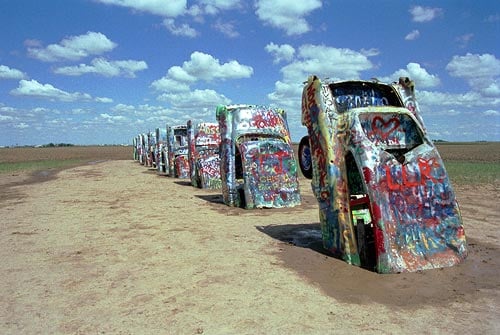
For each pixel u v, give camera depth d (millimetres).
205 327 3979
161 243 7227
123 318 4227
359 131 5906
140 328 3994
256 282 5188
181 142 23766
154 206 11617
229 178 11586
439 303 4512
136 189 16281
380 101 6965
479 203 11000
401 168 5793
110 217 9891
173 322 4102
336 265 5848
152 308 4449
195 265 5914
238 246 6977
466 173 19484
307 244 7059
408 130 6434
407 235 5629
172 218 9680
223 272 5586
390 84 6969
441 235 5852
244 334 3826
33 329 4031
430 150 6109
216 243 7191
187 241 7352
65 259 6355
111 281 5324
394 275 5359
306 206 11234
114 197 13773
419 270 5484
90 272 5703
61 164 38656
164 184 18391
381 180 5633
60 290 5047
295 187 11398
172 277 5418
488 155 43188
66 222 9312
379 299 4633
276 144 11367
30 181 20750
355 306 4449
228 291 4887
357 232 5906
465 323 4023
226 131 11734
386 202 5582
